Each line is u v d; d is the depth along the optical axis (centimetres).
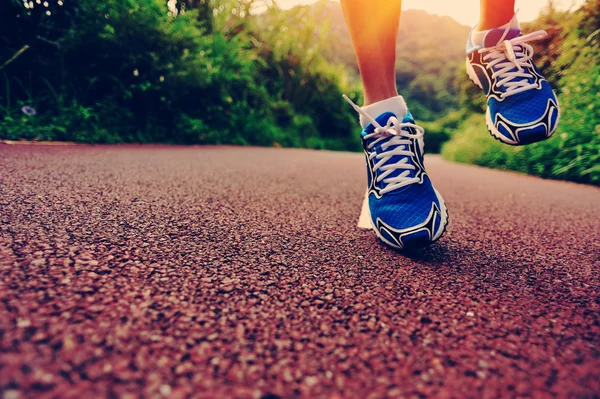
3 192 129
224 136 495
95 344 50
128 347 50
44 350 47
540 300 75
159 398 42
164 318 58
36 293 61
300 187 204
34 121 305
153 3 389
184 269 78
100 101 358
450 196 212
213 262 84
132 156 260
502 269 93
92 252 82
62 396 40
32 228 94
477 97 756
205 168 238
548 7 376
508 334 61
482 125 600
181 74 403
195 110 461
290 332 58
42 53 334
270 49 717
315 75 809
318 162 357
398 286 78
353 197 186
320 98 810
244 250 94
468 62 122
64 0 337
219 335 55
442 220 100
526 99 107
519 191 250
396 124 103
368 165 111
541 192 250
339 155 533
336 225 127
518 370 52
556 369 52
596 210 188
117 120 358
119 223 106
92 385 42
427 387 47
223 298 67
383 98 109
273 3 714
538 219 159
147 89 382
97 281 68
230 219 124
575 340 60
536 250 112
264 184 202
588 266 99
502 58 112
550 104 106
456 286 80
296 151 508
